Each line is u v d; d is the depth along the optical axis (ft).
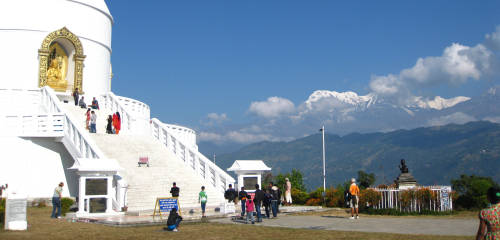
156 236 54.13
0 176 96.73
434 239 50.21
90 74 138.82
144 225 64.75
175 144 109.29
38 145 99.35
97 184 75.92
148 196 85.87
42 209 89.15
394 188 88.84
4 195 89.81
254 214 82.79
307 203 114.73
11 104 112.27
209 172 99.40
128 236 54.08
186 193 90.94
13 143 98.02
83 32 137.18
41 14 129.39
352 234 55.01
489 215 29.09
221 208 80.84
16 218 59.93
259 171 95.81
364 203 87.20
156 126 116.78
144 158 96.84
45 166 99.60
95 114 110.73
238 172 94.94
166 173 96.22
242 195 73.56
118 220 67.97
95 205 75.66
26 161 98.22
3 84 124.88
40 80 127.34
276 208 79.05
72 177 102.06
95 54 140.77
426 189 83.66
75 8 135.74
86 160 75.41
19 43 126.62
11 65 125.70
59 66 135.03
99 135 104.83
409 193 83.35
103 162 76.48
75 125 93.09
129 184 87.15
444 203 84.38
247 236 53.93
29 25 127.75
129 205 81.15
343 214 84.58
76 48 134.41
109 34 149.79
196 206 86.94
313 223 68.28
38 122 98.27
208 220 71.51
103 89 143.95
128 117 118.42
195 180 97.81
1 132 98.07
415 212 82.64
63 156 101.76
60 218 73.36
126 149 102.17
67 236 54.08
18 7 127.24
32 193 97.71
